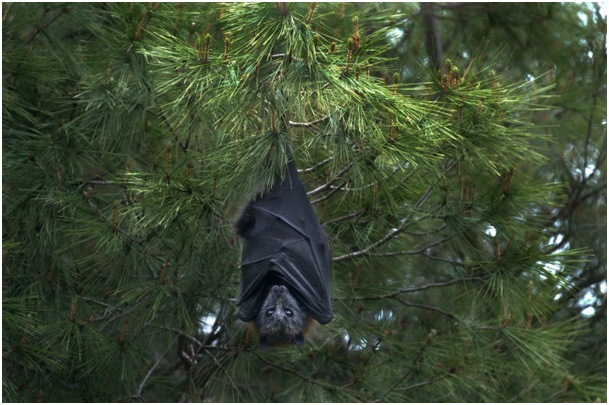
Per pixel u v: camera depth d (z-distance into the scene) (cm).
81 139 1189
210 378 1187
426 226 1188
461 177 1123
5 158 1138
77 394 1174
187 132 1045
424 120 905
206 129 1016
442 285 1145
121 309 1135
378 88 850
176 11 1075
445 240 1121
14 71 1169
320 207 1142
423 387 1252
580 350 1603
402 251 1182
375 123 873
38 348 1041
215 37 1123
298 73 843
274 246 920
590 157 1742
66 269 1156
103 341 1085
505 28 1627
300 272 912
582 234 1730
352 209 1123
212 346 1190
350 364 1269
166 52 921
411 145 868
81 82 1115
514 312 1134
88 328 1082
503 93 1004
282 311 888
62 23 1275
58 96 1227
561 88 1631
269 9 862
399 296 1313
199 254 1053
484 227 1102
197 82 895
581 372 1538
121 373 1139
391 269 1324
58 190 1105
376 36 938
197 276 1108
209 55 901
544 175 1661
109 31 1192
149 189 965
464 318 1188
